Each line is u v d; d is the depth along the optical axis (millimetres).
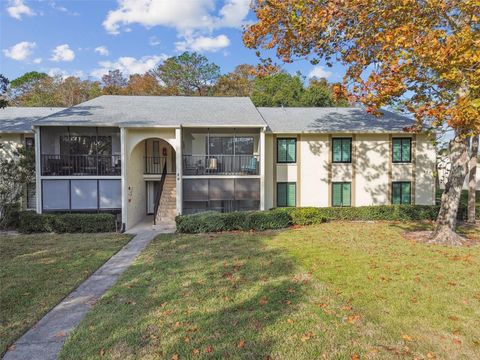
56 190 15523
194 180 16781
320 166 19156
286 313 5723
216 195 16891
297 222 15719
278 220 14883
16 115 19578
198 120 16547
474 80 7754
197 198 16797
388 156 19312
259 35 11195
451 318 5578
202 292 6781
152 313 5785
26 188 17266
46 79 43125
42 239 12883
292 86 36250
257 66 12141
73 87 44094
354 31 10336
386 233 13453
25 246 11531
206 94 45062
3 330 5270
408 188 19531
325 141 19141
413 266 8656
